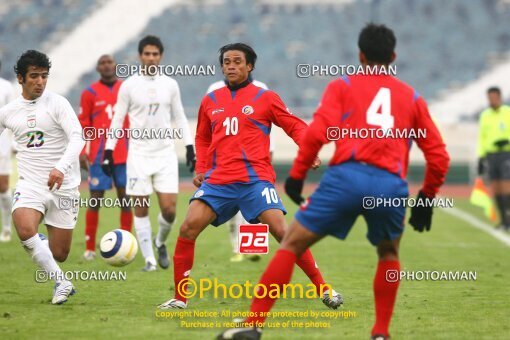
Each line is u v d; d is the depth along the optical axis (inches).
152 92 1445.6
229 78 1058.1
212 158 1061.1
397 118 812.0
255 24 5128.0
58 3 5334.6
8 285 1250.0
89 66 4923.7
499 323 976.9
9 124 1099.9
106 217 2529.5
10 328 910.4
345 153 803.4
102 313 1016.9
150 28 5118.1
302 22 5118.1
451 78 4805.6
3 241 1897.1
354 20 5142.7
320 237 821.2
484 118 2389.3
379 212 801.6
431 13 5162.4
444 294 1213.7
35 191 1091.3
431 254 1760.6
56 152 1104.2
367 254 1743.4
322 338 878.4
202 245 1908.2
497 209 2546.8
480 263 1608.0
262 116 1051.9
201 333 896.9
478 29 5078.7
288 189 818.2
